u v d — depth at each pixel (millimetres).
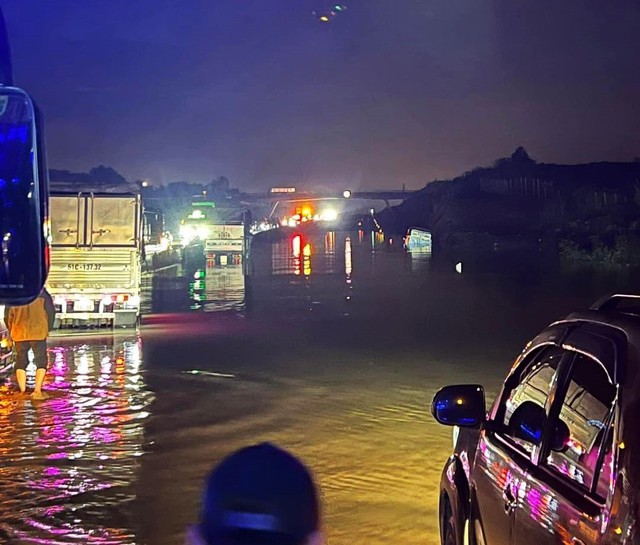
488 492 4496
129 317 22812
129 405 12617
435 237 109062
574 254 58531
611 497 3023
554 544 3418
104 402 12844
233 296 31641
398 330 21359
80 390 13781
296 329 21766
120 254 23000
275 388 13938
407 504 8062
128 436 10734
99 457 9758
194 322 23594
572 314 4348
